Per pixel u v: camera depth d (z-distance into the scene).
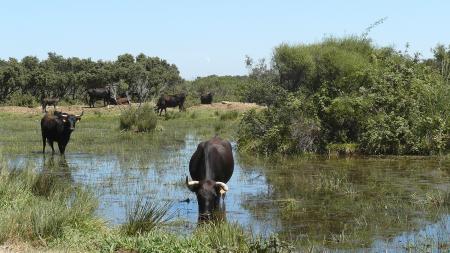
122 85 61.34
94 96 50.06
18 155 21.36
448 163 18.55
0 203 10.16
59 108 48.84
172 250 8.19
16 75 63.22
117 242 8.44
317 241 9.59
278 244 8.44
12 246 8.12
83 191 11.88
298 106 22.28
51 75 64.81
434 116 21.16
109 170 17.50
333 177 15.77
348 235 9.93
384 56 25.16
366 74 22.92
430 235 9.88
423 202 12.36
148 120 31.83
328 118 22.00
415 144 20.84
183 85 72.94
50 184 12.52
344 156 20.75
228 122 36.06
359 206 12.23
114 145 24.78
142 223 9.57
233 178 16.00
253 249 8.41
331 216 11.42
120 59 74.56
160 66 74.31
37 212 9.03
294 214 11.59
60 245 8.43
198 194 10.65
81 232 9.02
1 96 63.38
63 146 21.56
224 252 8.24
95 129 33.12
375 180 15.34
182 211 11.88
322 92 22.64
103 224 9.83
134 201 12.68
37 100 61.59
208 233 9.11
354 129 22.11
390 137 21.03
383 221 10.93
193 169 12.27
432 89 22.25
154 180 15.59
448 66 26.45
